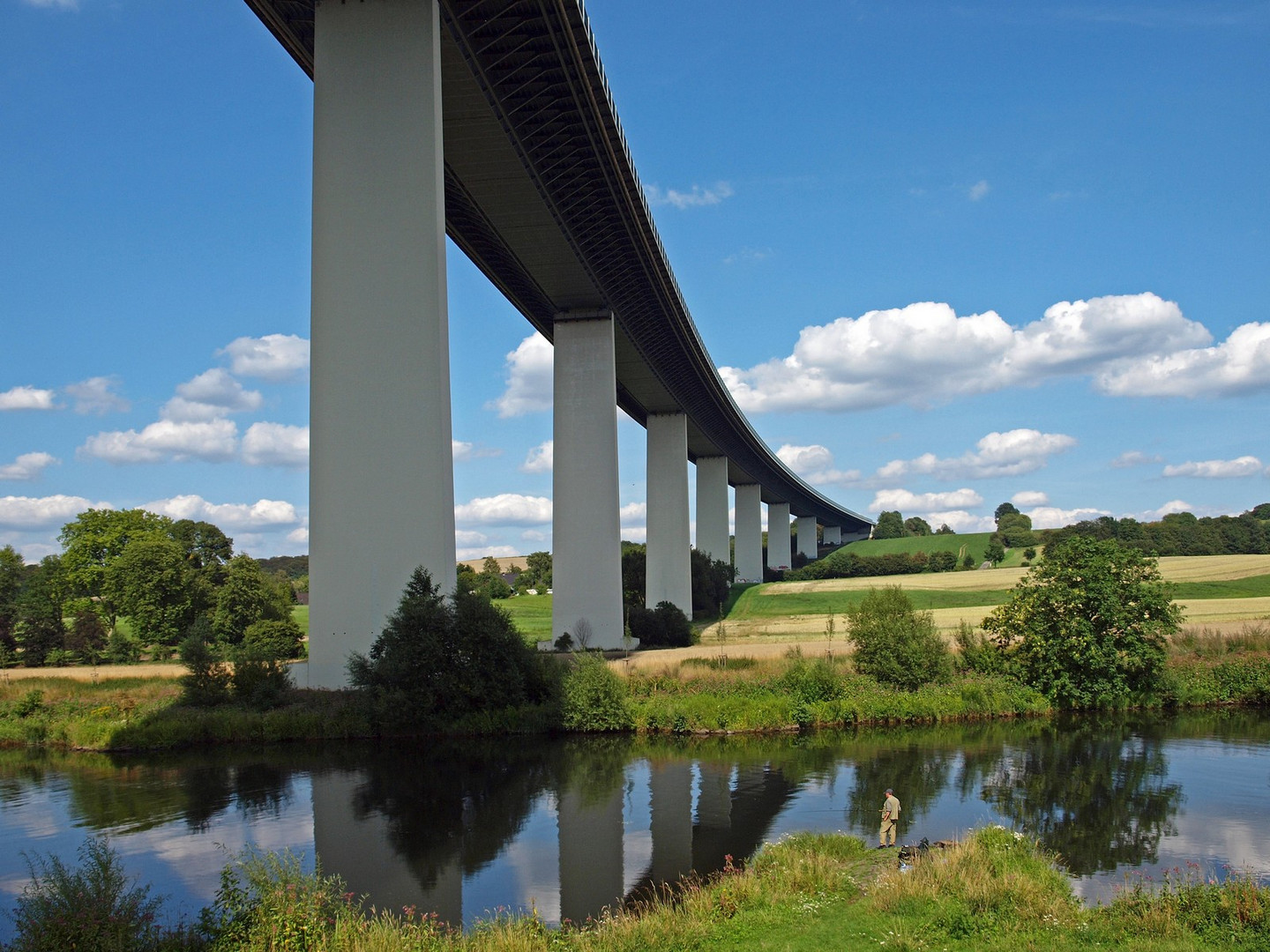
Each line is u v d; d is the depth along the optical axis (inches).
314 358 1337.4
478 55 1416.1
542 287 2295.8
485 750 1212.5
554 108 1588.3
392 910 640.4
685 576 3378.4
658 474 3454.7
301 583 6131.9
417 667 1266.0
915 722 1451.8
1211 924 529.7
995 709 1502.2
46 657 2500.0
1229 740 1277.1
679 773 1074.7
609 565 2367.1
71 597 3127.5
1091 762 1122.7
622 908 639.1
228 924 528.7
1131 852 761.6
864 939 516.4
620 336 2593.5
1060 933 518.0
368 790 993.5
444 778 1048.2
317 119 1349.7
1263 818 863.1
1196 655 1752.0
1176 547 5147.6
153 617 2679.6
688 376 3189.0
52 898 532.4
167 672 1995.6
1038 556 5846.5
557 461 2418.8
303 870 724.0
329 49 1350.9
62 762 1183.6
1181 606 1593.3
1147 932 521.0
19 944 506.0
